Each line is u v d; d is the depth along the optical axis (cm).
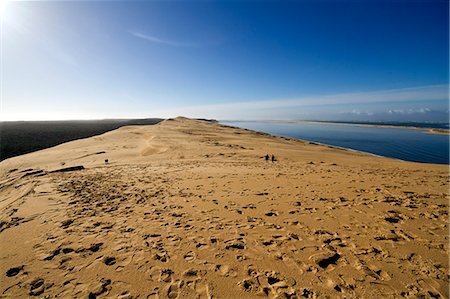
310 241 448
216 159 1798
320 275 350
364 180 968
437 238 452
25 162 1959
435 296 306
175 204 670
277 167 1391
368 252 407
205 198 723
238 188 837
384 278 341
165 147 2433
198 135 3875
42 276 357
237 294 316
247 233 484
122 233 489
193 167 1380
